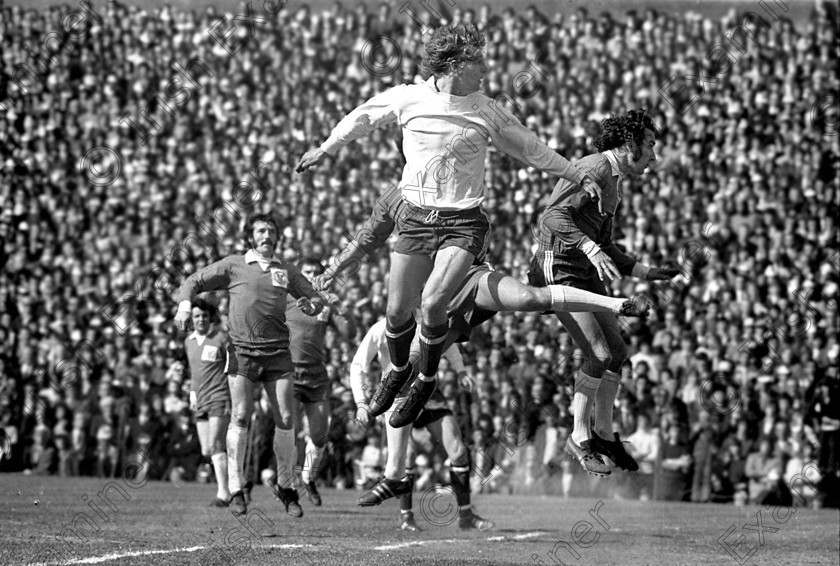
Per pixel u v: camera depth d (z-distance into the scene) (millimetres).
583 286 11516
